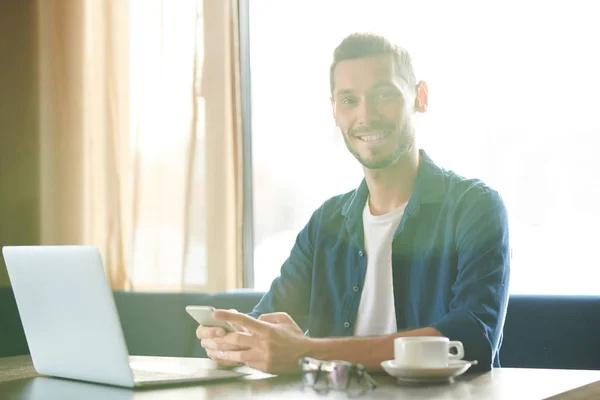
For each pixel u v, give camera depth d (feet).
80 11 10.68
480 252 5.04
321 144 10.55
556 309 6.15
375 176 6.02
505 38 9.71
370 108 6.39
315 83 10.59
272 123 10.64
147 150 10.38
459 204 5.40
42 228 10.59
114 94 10.50
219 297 7.78
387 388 3.49
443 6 9.95
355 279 5.90
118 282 10.33
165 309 8.16
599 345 5.98
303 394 3.35
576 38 9.39
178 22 10.27
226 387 3.60
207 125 9.99
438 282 5.50
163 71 10.32
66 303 3.74
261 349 3.94
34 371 4.39
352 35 6.63
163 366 4.35
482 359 4.16
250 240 10.17
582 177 9.39
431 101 9.96
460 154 9.89
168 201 10.28
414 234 5.64
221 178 9.89
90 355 3.72
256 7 10.62
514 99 9.68
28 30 10.72
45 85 10.64
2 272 10.31
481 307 4.58
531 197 9.59
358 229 5.96
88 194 10.53
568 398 3.39
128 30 10.52
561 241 9.46
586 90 9.37
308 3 10.56
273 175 10.61
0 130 10.63
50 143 10.62
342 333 5.89
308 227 6.31
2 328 8.18
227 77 9.92
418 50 10.02
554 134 9.52
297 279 6.26
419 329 4.24
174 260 10.21
